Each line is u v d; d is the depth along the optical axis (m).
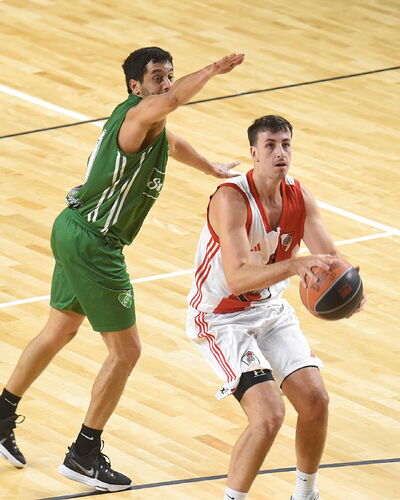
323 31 30.73
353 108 25.81
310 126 24.64
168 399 14.74
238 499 11.38
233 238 11.61
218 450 13.64
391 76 27.95
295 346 11.98
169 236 19.55
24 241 18.97
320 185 21.88
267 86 26.70
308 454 11.85
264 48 29.14
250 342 11.90
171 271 18.38
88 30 29.41
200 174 22.09
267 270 11.08
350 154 23.39
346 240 19.78
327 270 10.76
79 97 25.33
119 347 12.50
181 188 21.41
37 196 20.69
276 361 11.91
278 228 12.00
